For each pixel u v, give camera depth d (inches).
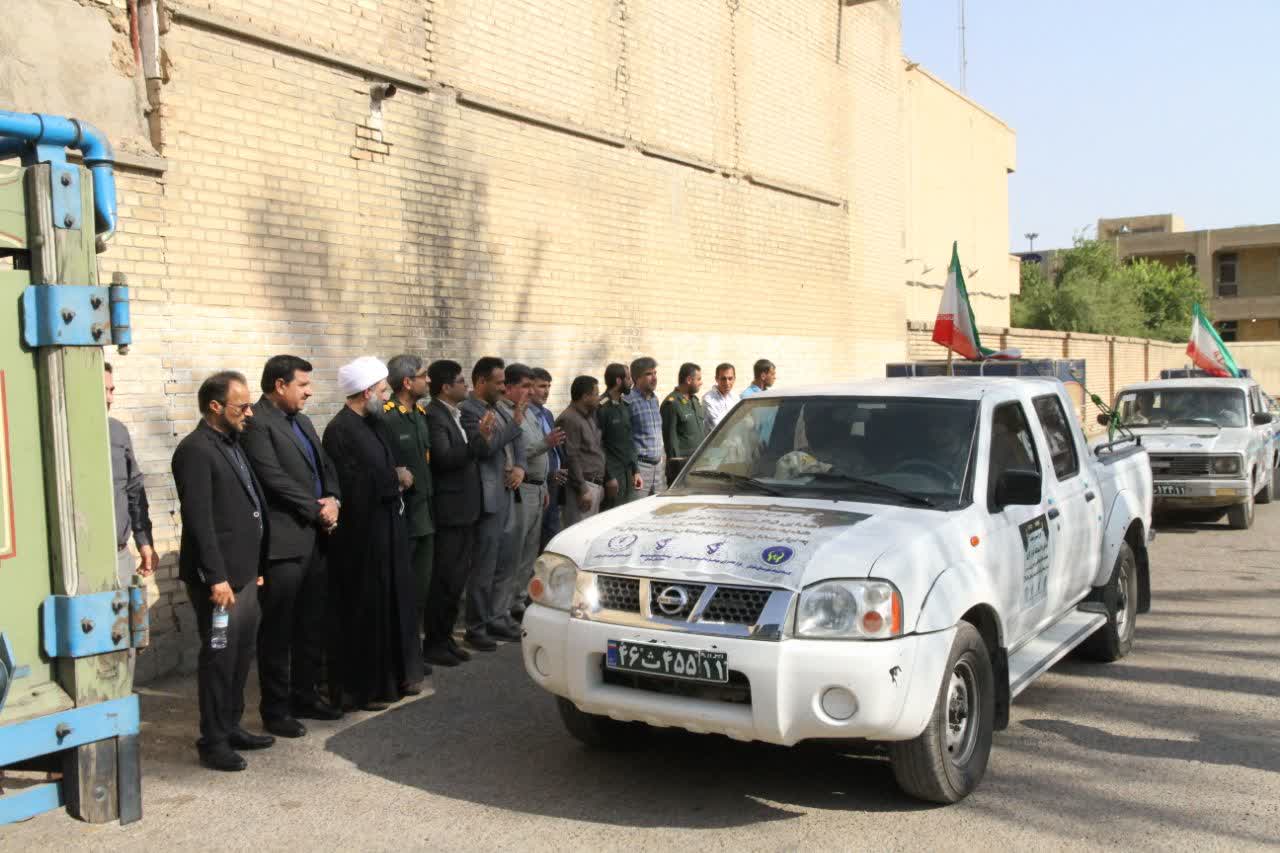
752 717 169.3
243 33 289.0
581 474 330.3
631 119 447.8
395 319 337.1
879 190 672.4
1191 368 743.7
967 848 167.0
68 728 120.0
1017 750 212.1
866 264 657.6
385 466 241.3
